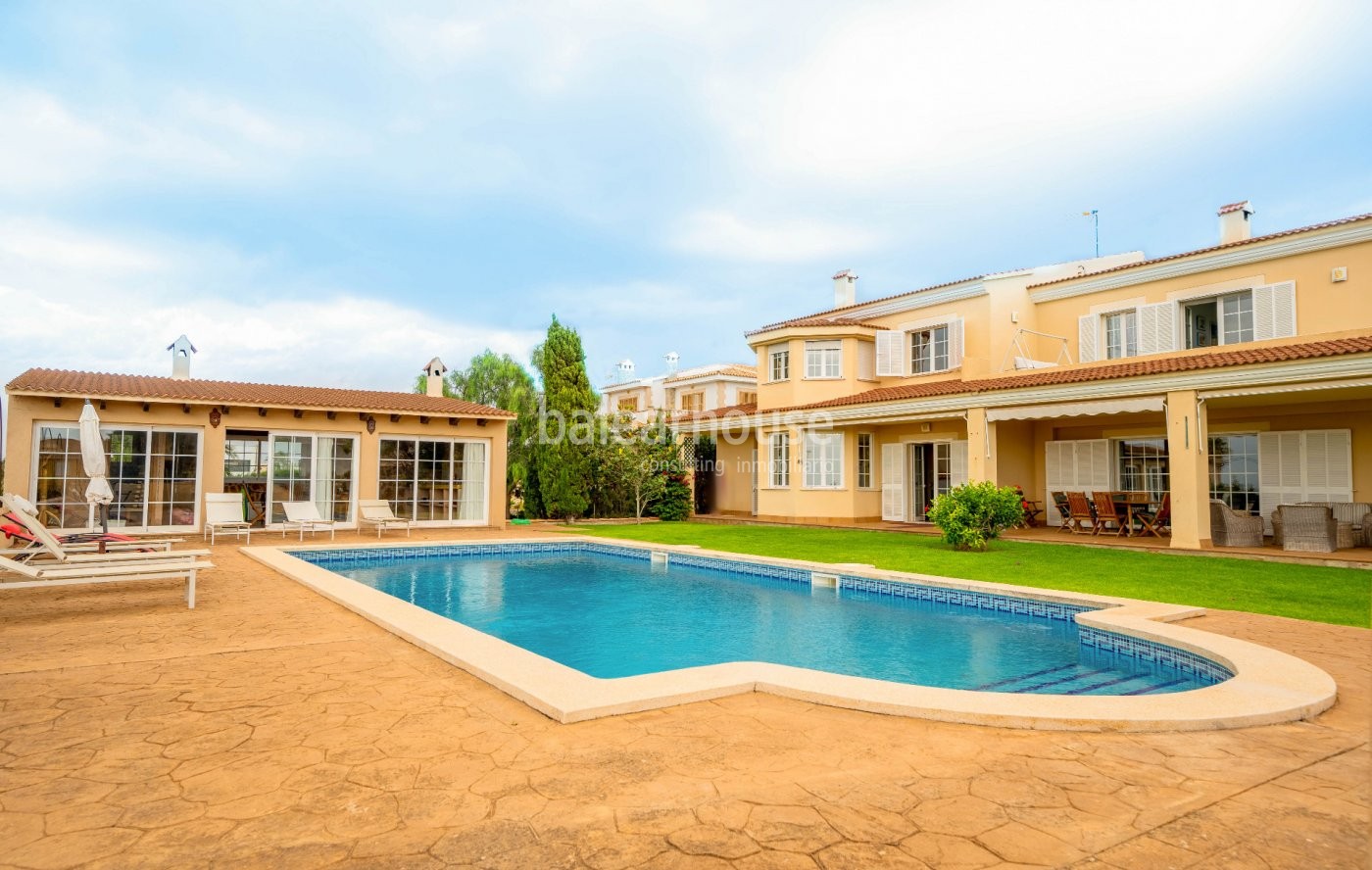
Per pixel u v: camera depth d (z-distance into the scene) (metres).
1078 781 3.42
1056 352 19.00
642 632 8.40
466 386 37.19
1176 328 16.17
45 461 14.97
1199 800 3.21
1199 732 4.17
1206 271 15.95
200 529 16.34
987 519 13.66
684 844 2.74
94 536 10.43
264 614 7.53
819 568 11.44
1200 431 12.98
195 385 17.88
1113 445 17.44
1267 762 3.69
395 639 6.40
